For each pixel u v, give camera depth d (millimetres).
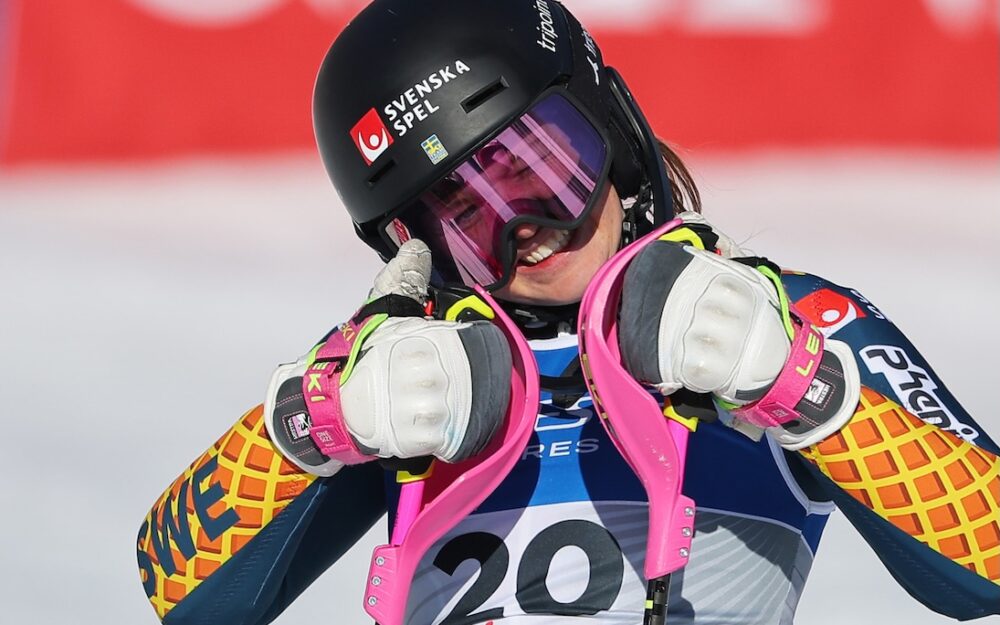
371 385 5848
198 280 24672
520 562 6789
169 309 22906
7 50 31766
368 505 7777
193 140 32125
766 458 7039
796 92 31484
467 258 6852
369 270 25250
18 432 17203
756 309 5758
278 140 32156
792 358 5941
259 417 7027
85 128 32000
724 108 31469
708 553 6816
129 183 31031
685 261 5809
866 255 25031
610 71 7090
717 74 31359
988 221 27594
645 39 31266
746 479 6973
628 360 5871
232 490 6961
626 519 6805
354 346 6094
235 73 31969
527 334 7250
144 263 25766
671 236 6000
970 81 31562
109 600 12883
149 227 28203
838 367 6055
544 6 6988
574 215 6645
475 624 6766
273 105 32094
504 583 6781
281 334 21469
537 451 6938
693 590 6742
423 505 6707
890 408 6328
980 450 6492
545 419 7008
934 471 6262
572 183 6645
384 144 6758
